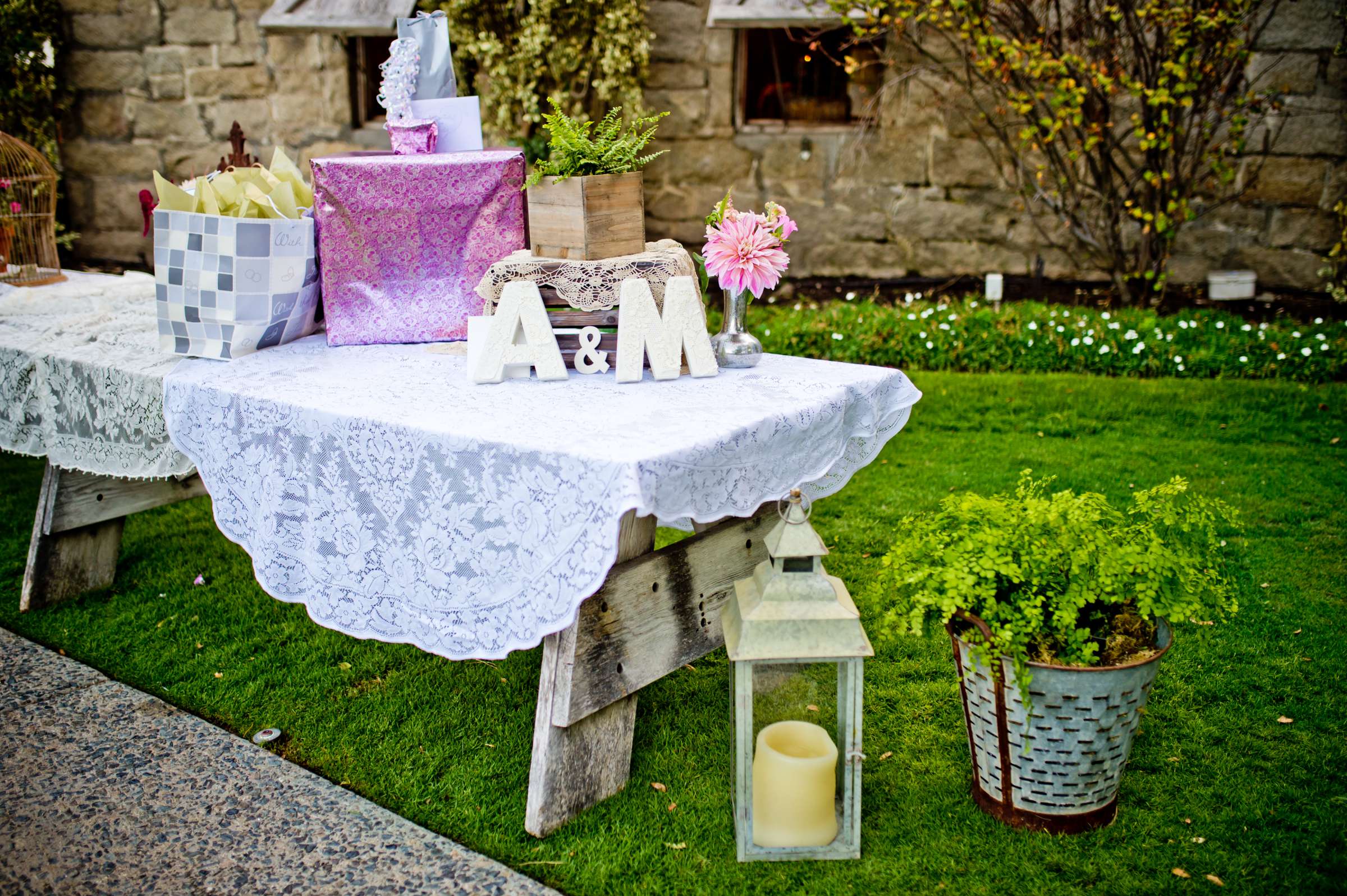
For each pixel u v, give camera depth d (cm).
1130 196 654
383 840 234
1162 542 231
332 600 249
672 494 205
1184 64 594
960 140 711
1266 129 654
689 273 277
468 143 319
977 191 719
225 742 275
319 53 775
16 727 282
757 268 270
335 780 262
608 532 197
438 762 268
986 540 228
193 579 387
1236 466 461
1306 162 665
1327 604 334
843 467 290
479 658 224
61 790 254
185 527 439
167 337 301
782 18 662
